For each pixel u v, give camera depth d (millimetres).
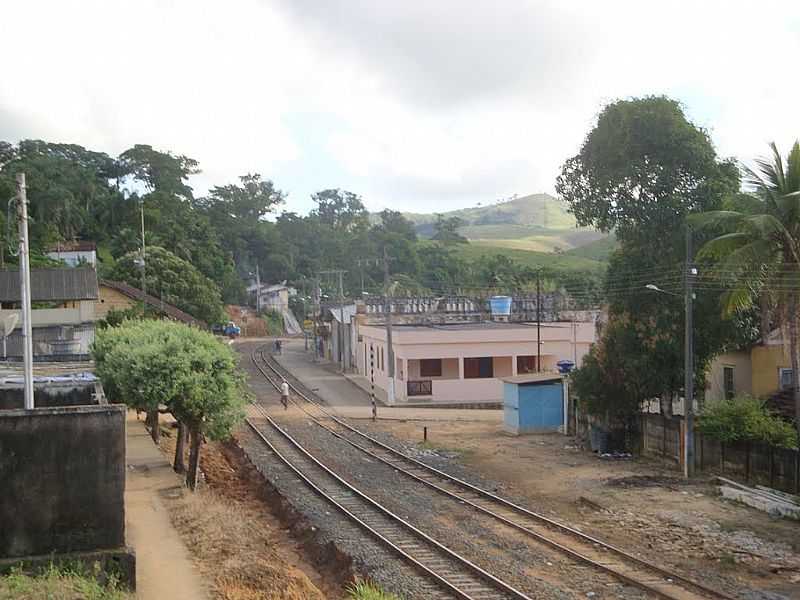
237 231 117438
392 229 125312
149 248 70500
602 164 27453
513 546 16797
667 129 26203
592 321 47781
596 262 133000
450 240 150875
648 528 18500
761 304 24844
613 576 14664
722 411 23859
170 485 18734
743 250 21156
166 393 19438
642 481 23984
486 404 44125
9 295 40531
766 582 14641
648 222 27266
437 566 15234
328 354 72812
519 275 91375
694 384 28234
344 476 24859
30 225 75188
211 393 20156
